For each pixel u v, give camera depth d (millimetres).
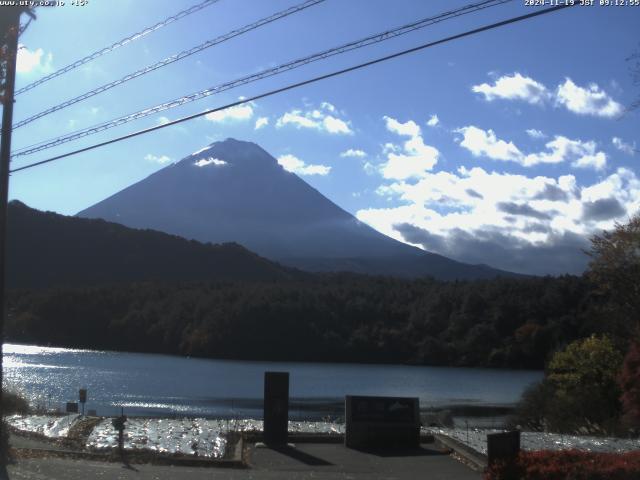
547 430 33094
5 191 17656
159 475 14883
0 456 16281
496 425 40094
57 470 14977
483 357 96812
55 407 42688
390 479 15164
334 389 68250
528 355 93625
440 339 104125
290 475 15633
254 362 101000
